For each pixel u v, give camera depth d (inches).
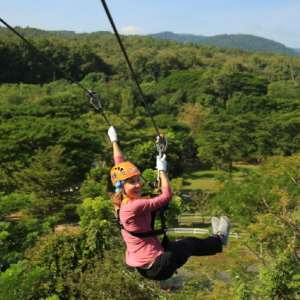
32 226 926.4
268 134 2301.9
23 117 2068.2
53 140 1763.0
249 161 2960.1
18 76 5502.0
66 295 746.8
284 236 691.4
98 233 852.0
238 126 2363.4
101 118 2465.6
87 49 6392.7
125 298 698.2
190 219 1560.0
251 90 4549.7
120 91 4040.4
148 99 4788.4
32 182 1430.9
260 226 687.7
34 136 1708.9
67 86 4114.2
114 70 6742.1
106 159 2258.9
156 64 6702.8
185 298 613.3
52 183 1389.0
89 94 213.5
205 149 2386.8
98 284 695.1
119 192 168.6
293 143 2421.3
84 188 1514.5
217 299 574.9
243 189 880.3
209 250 177.8
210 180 2411.4
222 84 4630.9
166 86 4859.7
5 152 1669.5
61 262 784.9
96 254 842.2
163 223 167.2
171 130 2935.5
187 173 2662.4
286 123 2450.8
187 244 172.1
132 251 164.2
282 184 844.0
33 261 784.3
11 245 884.6
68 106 2780.5
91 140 1871.3
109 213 1179.3
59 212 1379.2
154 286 773.3
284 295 426.3
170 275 164.2
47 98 2972.4
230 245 729.0
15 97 3444.9
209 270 677.9
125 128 2495.1
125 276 717.3
